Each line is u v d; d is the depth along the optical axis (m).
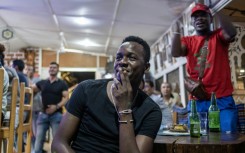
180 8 3.76
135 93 1.30
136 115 1.25
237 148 1.25
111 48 6.98
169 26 4.60
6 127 2.48
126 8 3.95
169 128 2.01
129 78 1.23
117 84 1.21
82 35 5.90
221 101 2.13
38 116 4.28
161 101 3.31
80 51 7.86
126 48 1.25
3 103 2.46
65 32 5.84
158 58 5.51
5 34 5.89
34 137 4.64
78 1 3.86
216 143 1.25
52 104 4.19
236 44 3.12
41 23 5.34
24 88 2.74
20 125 2.69
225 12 2.99
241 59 3.12
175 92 4.53
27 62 7.84
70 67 8.00
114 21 4.63
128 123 1.17
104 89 1.30
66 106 1.32
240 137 1.52
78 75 8.05
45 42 7.14
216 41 2.21
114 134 1.21
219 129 1.89
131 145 1.13
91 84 1.33
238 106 2.61
